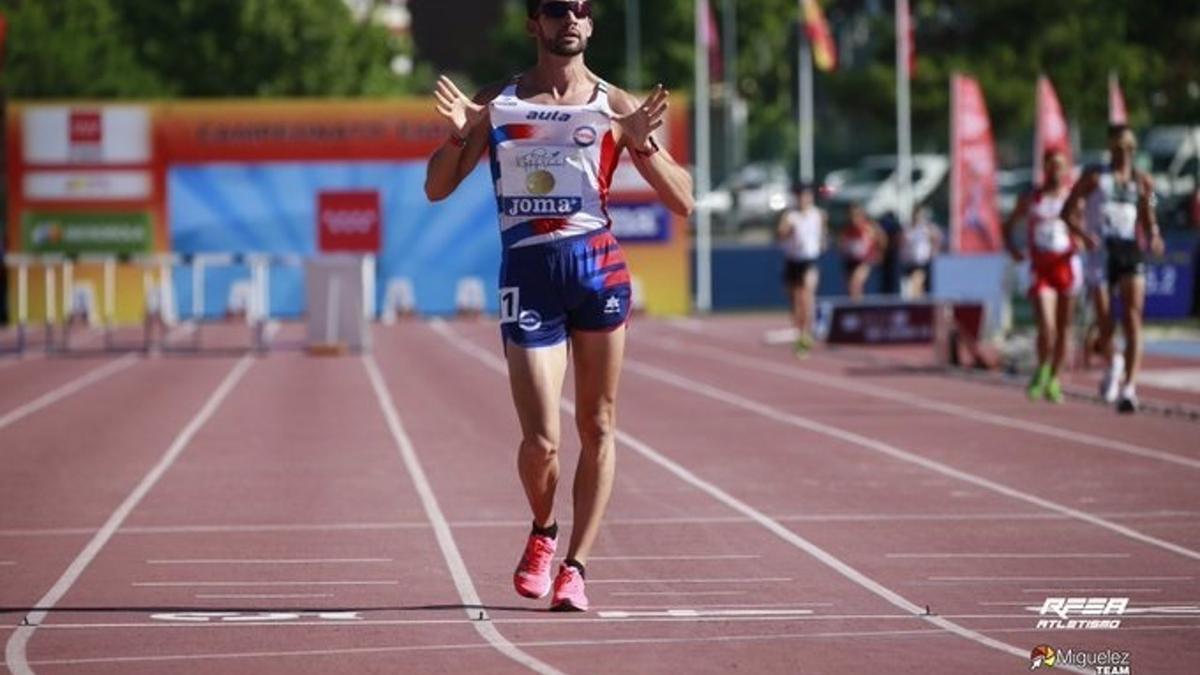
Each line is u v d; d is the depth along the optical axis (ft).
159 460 95.35
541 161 52.75
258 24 349.00
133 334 216.95
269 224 239.50
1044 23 319.88
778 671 46.11
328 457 96.07
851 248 204.54
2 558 65.62
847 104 342.85
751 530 70.59
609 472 54.65
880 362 161.68
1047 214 116.47
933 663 47.01
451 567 63.05
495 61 435.94
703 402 125.70
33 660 48.70
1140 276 111.04
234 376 154.61
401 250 241.35
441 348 188.44
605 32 407.85
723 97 382.42
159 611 55.36
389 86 372.58
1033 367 144.77
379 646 49.78
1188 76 309.63
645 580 60.03
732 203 359.25
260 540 69.26
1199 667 46.60
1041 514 74.23
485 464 92.53
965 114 170.19
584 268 52.75
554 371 53.16
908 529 70.64
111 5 351.87
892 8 361.71
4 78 314.76
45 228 237.25
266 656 48.73
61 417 119.34
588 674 45.91
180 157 238.07
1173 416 111.65
